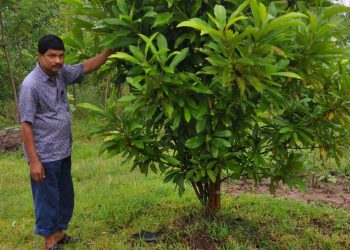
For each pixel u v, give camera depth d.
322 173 7.36
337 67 3.99
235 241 4.16
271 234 4.47
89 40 4.46
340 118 3.93
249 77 3.36
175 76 3.51
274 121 3.91
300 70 3.77
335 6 3.75
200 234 4.32
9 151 9.43
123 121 3.90
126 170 7.61
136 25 3.76
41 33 12.15
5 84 13.34
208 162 3.95
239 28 3.48
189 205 5.47
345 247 4.33
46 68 3.95
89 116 4.16
